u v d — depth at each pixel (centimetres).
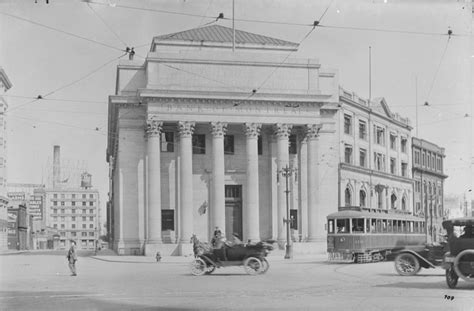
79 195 12712
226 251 2847
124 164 5894
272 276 2678
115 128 6688
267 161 6291
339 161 6731
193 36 6372
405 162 8550
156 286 2217
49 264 4316
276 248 5969
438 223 8881
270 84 6012
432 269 3012
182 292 1969
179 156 5922
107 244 9988
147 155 5750
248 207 5884
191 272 2936
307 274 2773
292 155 6344
